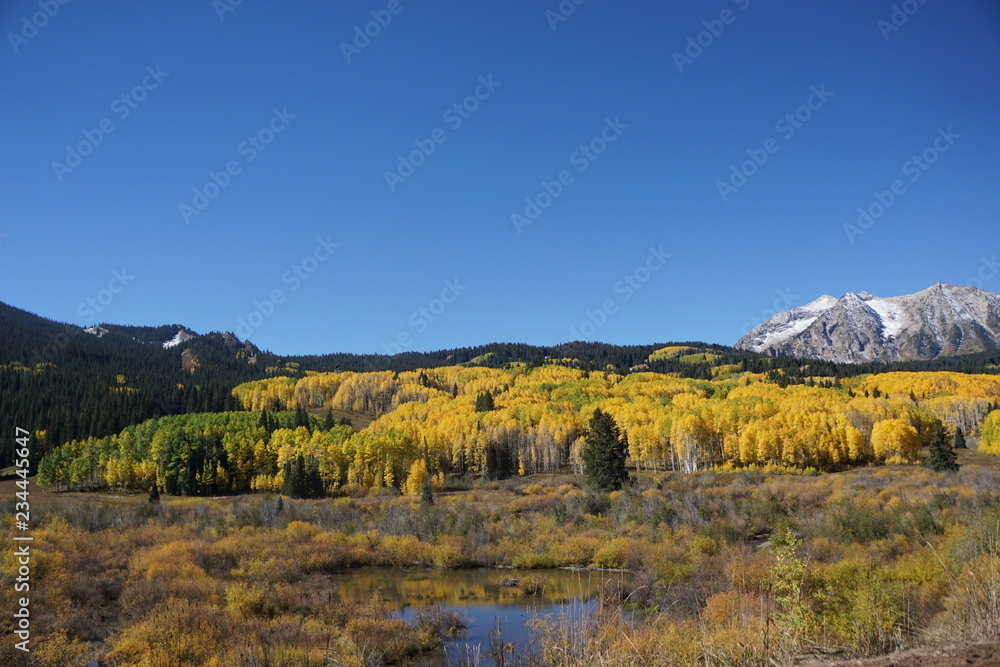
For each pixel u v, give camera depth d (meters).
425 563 43.31
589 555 41.16
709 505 48.44
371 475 96.75
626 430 118.12
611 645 10.03
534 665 10.34
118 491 93.06
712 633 10.76
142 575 31.12
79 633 22.12
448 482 99.69
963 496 36.41
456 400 182.50
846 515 35.41
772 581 11.99
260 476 98.50
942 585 13.77
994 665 7.23
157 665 18.44
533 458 111.75
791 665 8.77
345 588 35.38
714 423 113.62
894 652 9.54
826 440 95.31
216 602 26.30
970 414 139.38
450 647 22.42
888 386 187.38
